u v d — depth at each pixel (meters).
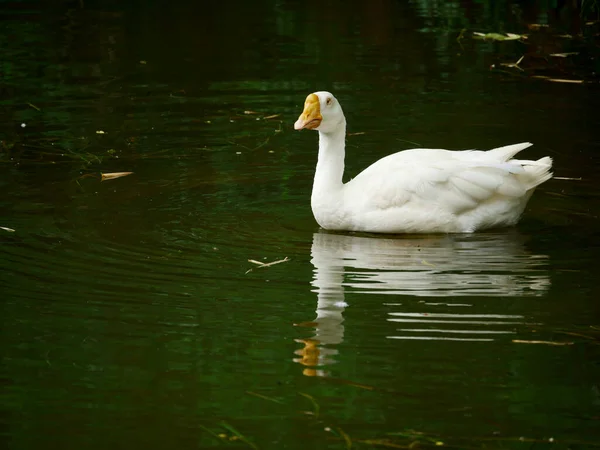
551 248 10.80
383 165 11.66
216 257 10.42
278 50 19.23
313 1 23.41
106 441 7.02
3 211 11.68
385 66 18.20
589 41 19.78
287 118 15.52
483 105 16.03
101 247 10.62
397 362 8.14
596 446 6.98
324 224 11.50
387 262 10.38
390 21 21.52
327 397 7.62
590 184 12.84
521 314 9.02
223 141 14.55
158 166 13.48
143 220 11.50
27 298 9.28
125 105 16.09
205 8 22.77
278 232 11.29
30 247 10.55
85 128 15.00
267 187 12.81
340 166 11.45
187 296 9.39
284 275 9.96
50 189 12.51
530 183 11.40
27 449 6.90
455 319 8.92
